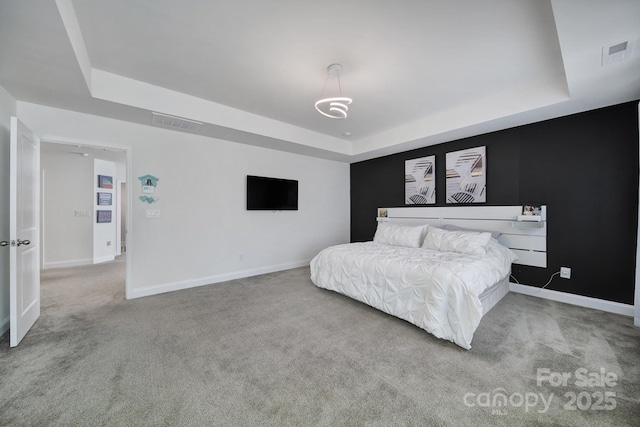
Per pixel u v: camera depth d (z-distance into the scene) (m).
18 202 2.11
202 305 2.99
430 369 1.79
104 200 5.68
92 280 4.05
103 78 2.53
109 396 1.51
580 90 2.39
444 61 2.34
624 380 1.65
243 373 1.74
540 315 2.65
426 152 4.37
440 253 3.10
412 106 3.33
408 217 4.62
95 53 2.24
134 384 1.62
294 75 2.58
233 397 1.52
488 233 3.16
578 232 2.95
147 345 2.09
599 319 2.55
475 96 3.06
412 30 1.93
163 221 3.46
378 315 2.71
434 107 3.37
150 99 2.79
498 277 2.70
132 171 3.23
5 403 1.45
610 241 2.76
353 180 5.80
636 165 2.61
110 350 2.01
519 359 1.89
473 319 2.03
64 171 5.17
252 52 2.21
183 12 1.75
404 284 2.51
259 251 4.44
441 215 4.14
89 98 2.52
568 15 1.53
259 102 3.24
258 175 4.37
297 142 4.13
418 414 1.39
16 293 2.05
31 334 2.26
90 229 5.44
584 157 2.89
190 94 3.02
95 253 5.49
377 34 1.98
